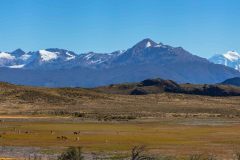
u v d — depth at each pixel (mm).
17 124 153250
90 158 84375
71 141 107938
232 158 86375
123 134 125000
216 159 84938
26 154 88875
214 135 123688
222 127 150625
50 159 83375
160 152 92062
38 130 132750
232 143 107062
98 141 108562
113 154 89188
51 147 98312
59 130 133875
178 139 114312
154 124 162500
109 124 160500
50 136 117062
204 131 135500
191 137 118812
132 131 134125
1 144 101812
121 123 165875
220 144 105250
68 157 69875
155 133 128625
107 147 98500
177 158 83875
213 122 173000
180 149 97125
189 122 172250
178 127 150000
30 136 116188
